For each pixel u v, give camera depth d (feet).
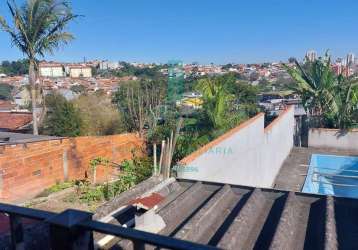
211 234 12.37
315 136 60.03
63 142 35.24
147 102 58.23
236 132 29.66
